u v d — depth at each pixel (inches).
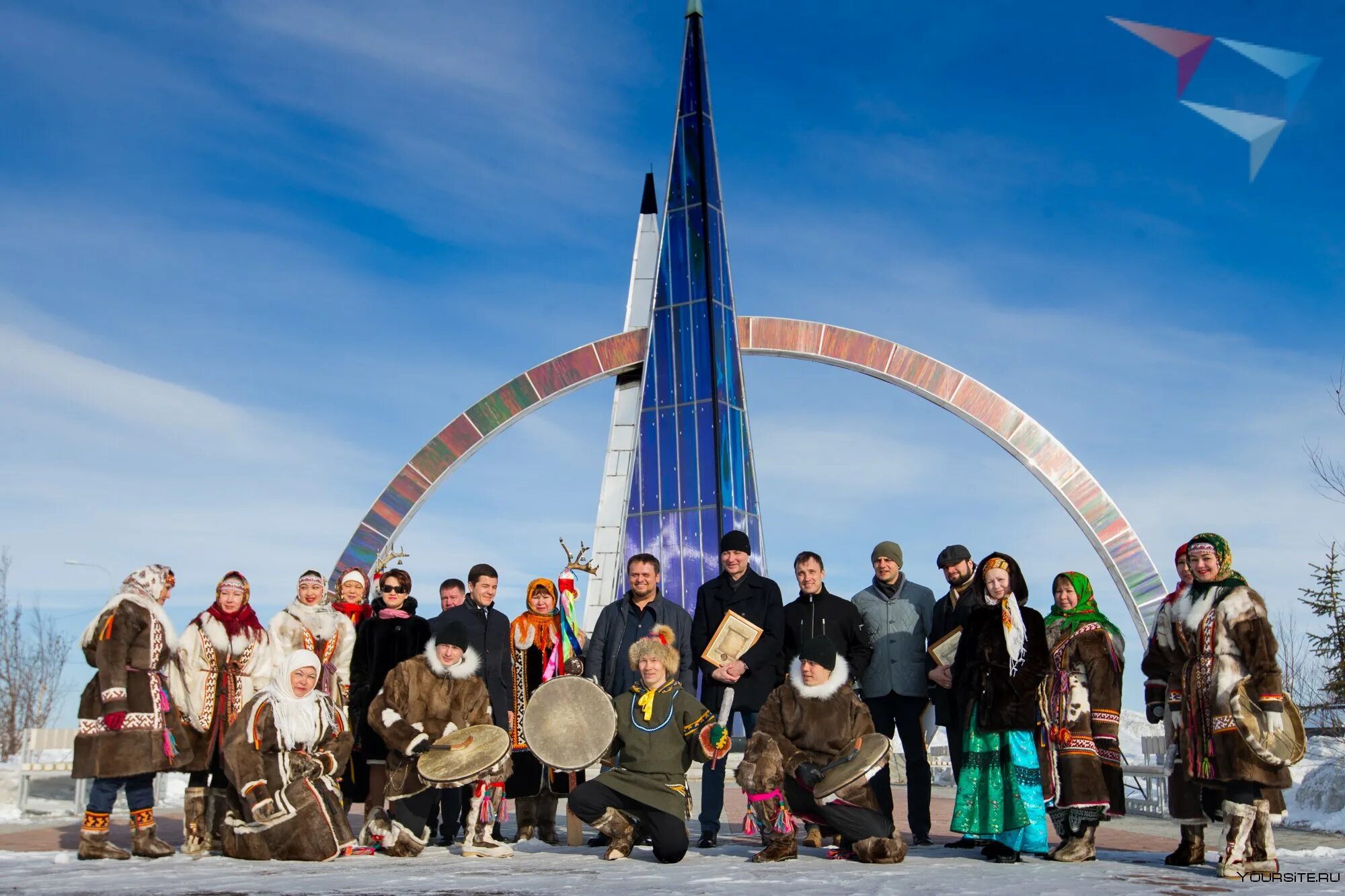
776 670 400.8
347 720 380.5
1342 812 520.1
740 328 1425.9
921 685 409.7
